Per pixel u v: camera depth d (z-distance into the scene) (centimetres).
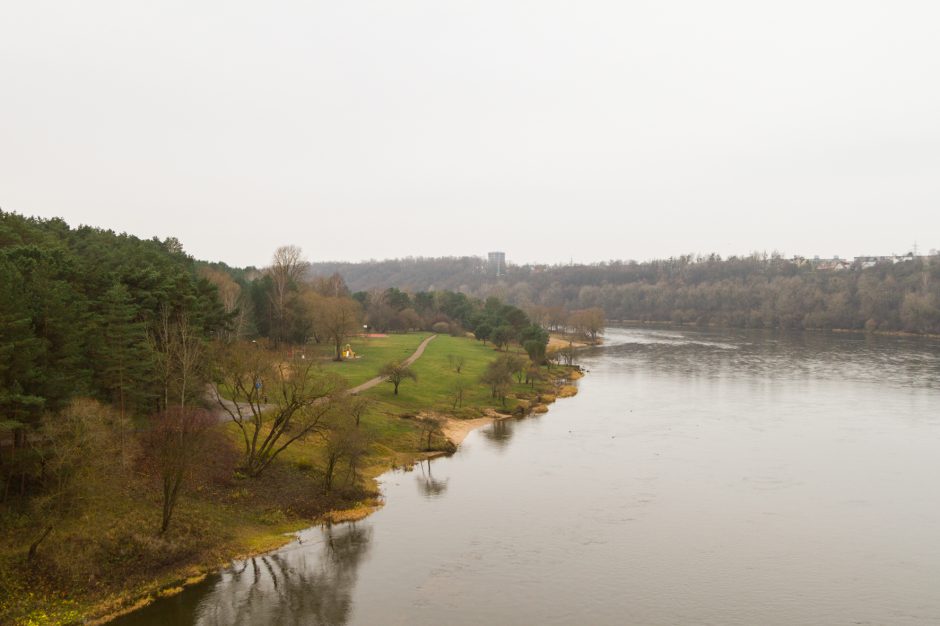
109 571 4541
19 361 4722
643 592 4772
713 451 8562
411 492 6888
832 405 11644
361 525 5938
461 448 8756
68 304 5803
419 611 4441
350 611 4409
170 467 5016
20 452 4788
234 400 6850
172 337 6731
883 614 4525
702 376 15262
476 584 4844
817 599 4712
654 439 9231
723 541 5684
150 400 6688
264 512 5888
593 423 10344
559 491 6950
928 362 17350
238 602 4459
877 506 6550
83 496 5031
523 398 12331
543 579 4944
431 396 11494
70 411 4828
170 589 4562
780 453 8450
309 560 5169
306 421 7056
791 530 5941
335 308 14200
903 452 8500
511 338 18575
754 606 4609
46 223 11206
